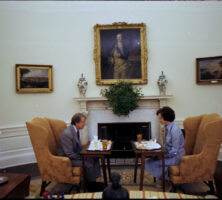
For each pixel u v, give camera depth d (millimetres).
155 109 4578
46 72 4539
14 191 2131
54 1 4609
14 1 4402
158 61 4613
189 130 3186
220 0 4246
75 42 4703
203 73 4328
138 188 3031
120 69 4641
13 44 4398
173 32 4555
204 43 4379
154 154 2678
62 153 2939
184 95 4512
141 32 4582
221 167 3779
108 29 4637
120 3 4668
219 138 2580
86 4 4688
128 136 4660
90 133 4691
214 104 4305
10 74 4363
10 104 4355
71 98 4711
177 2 4512
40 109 4562
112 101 4402
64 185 3207
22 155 4434
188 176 2582
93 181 2955
